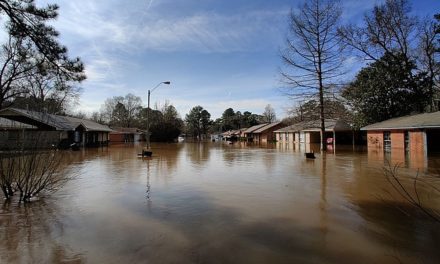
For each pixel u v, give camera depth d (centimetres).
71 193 852
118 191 881
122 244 466
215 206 702
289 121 4466
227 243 470
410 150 2002
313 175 1173
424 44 2641
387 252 435
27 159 838
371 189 882
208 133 11050
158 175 1215
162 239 487
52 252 438
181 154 2458
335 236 500
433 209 654
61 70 783
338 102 2536
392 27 2622
